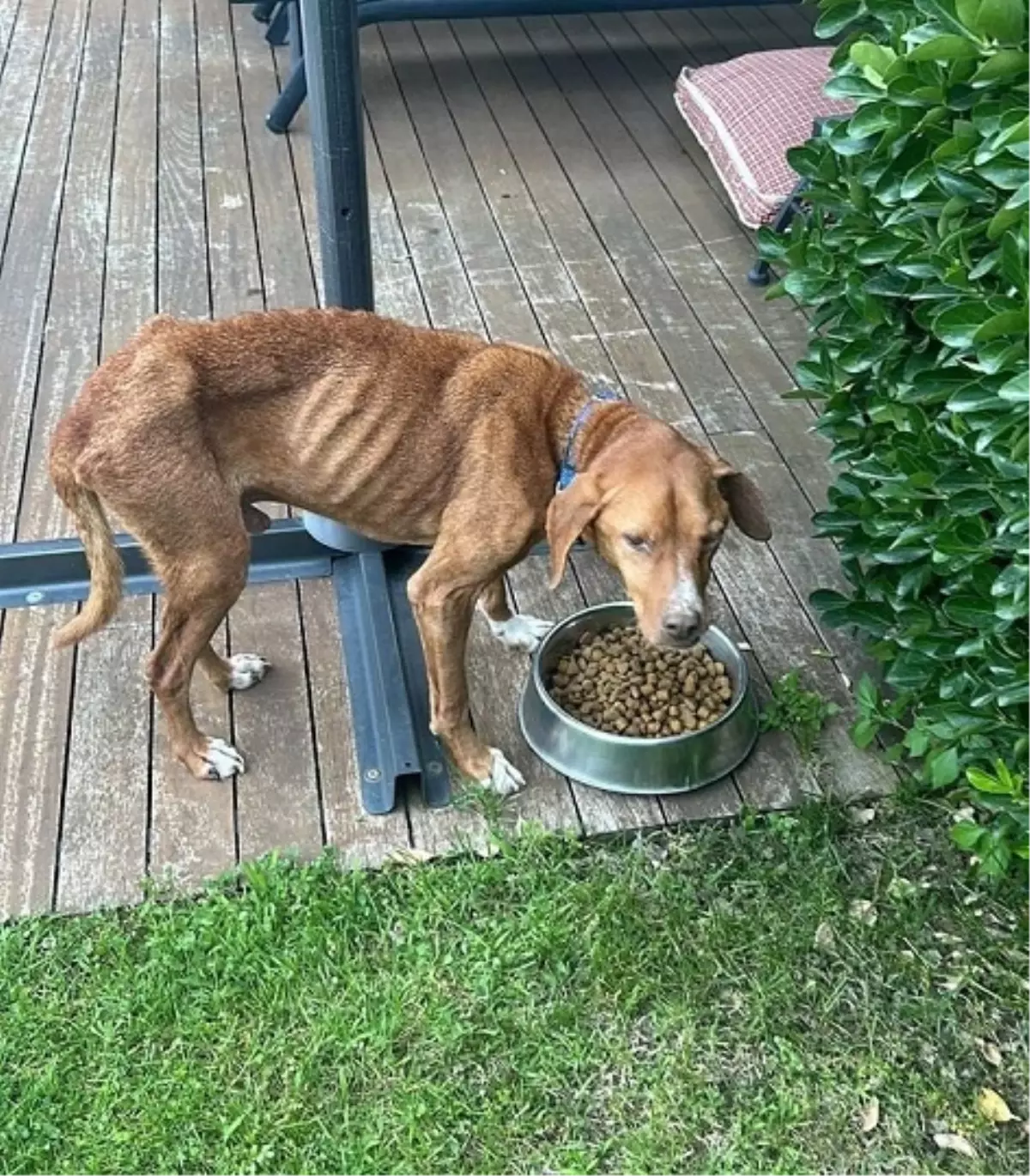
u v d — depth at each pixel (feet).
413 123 9.39
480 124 9.41
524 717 5.07
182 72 9.89
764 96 7.69
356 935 4.39
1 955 4.26
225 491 4.35
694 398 6.88
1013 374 3.67
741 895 4.55
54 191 8.40
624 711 5.02
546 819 4.76
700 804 4.83
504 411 4.40
